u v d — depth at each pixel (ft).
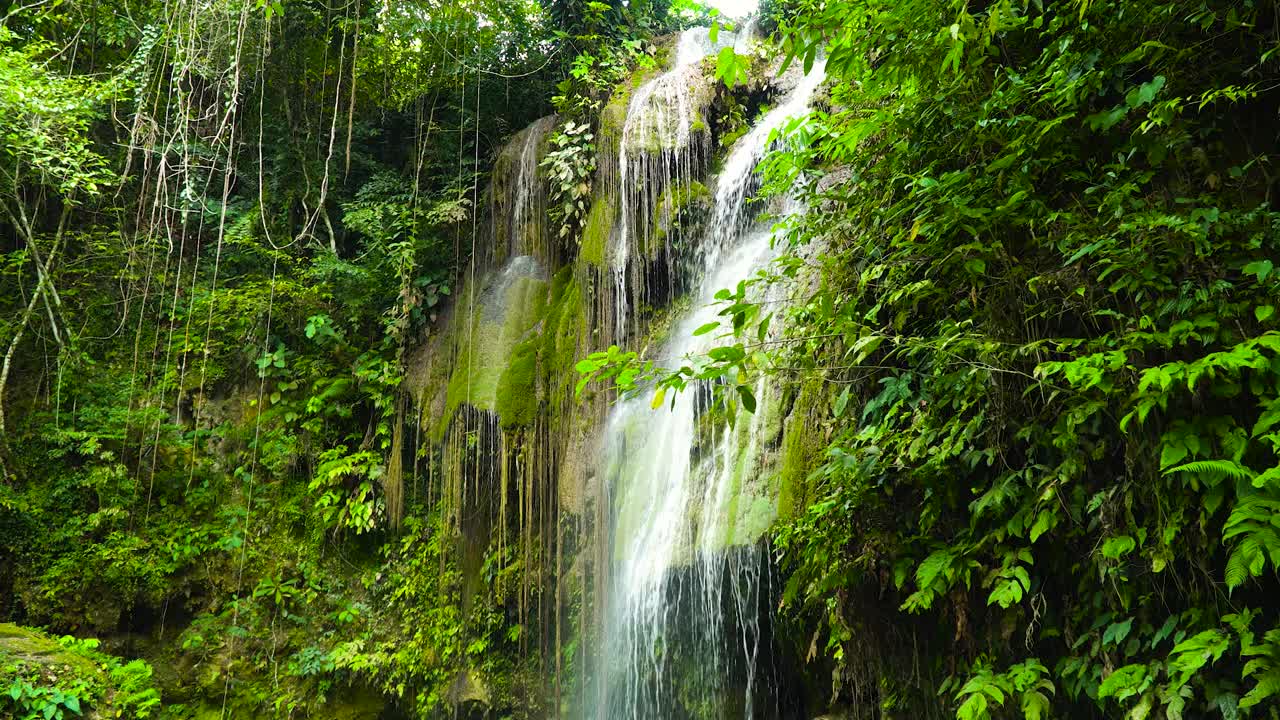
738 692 18.01
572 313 24.98
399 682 26.11
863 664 12.53
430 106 34.30
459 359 27.25
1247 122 9.15
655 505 19.63
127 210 32.50
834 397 14.07
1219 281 8.30
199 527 27.78
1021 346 9.23
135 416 28.71
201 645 25.99
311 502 28.91
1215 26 9.21
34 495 26.68
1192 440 8.04
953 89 10.59
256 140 33.99
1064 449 9.55
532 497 24.32
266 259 32.96
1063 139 9.95
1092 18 9.75
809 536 12.56
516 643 25.17
